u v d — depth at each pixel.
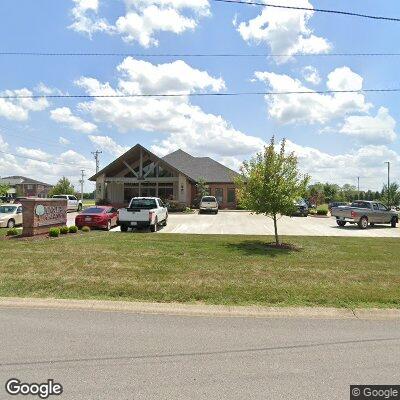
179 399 3.47
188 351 4.59
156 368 4.10
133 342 4.86
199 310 6.29
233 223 26.31
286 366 4.21
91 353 4.48
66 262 9.41
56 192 69.00
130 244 12.60
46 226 16.28
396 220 25.67
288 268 9.14
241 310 6.32
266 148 13.76
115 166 42.72
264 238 15.34
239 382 3.81
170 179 41.38
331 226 25.55
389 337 5.20
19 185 90.06
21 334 5.09
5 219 22.38
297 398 3.51
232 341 4.96
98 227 20.52
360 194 113.50
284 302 6.71
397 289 7.44
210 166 49.69
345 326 5.65
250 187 13.70
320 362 4.33
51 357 4.35
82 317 5.88
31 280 7.70
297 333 5.31
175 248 11.85
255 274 8.46
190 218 30.72
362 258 10.62
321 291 7.25
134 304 6.52
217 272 8.59
